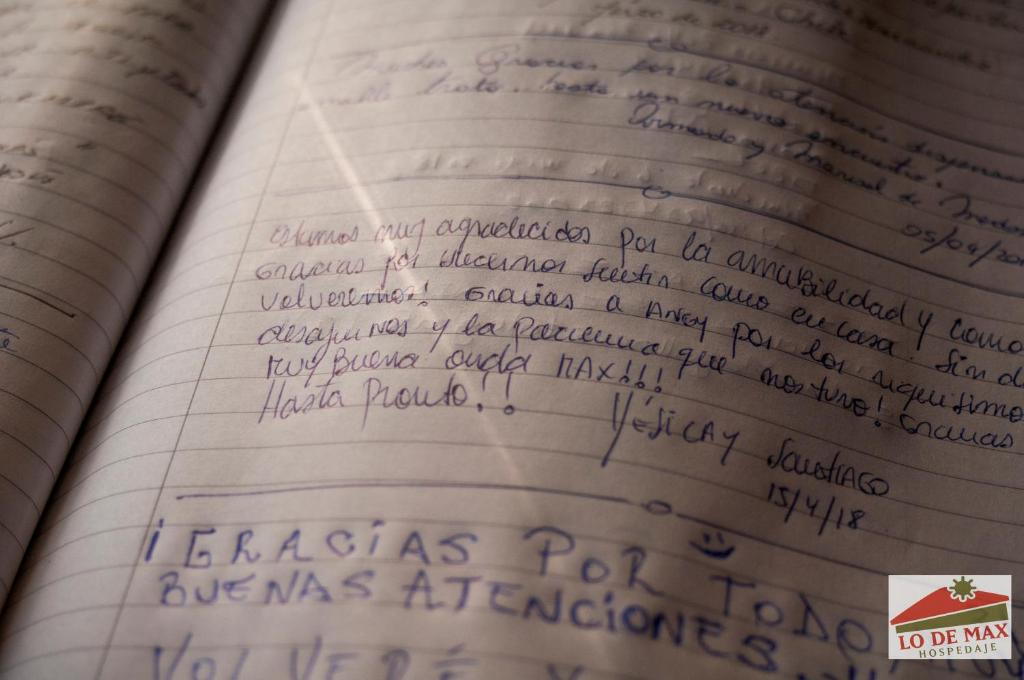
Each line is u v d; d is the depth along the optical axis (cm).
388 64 52
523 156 46
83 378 44
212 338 42
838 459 39
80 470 42
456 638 32
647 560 34
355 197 46
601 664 32
